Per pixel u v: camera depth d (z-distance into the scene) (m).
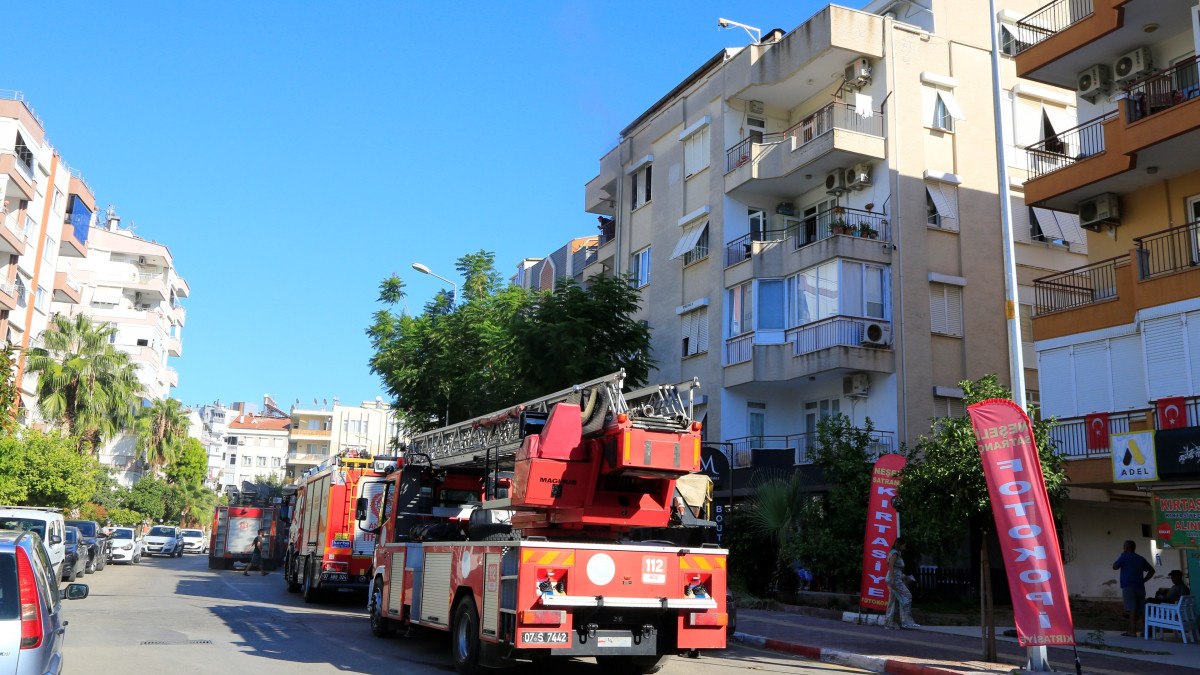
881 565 19.03
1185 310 18.58
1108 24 20.36
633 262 37.06
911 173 28.45
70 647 12.60
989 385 13.58
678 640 11.02
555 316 26.47
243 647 13.30
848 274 27.22
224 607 19.84
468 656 11.35
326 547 21.33
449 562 12.52
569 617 10.53
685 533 12.16
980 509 12.71
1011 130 30.33
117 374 53.38
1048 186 21.64
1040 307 22.84
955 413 27.56
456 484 16.08
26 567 6.62
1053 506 13.41
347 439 114.00
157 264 77.75
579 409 11.92
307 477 25.28
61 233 52.75
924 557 24.78
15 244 42.66
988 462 11.73
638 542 11.62
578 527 11.91
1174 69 19.12
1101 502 25.08
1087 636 16.72
